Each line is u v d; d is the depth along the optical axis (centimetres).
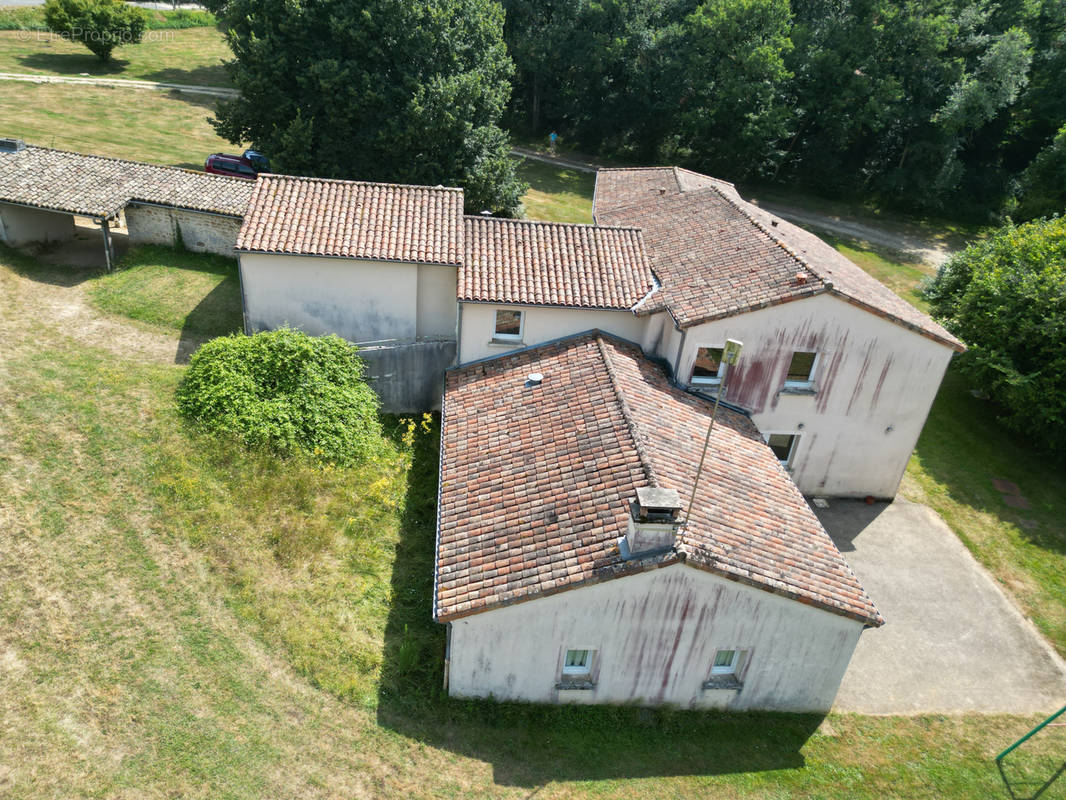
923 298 3481
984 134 5738
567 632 1527
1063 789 1609
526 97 6341
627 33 5531
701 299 2172
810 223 5225
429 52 3712
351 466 2138
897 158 5659
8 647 1468
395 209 2509
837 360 2197
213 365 2178
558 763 1499
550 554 1548
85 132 4638
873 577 2152
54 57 6056
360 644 1642
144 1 7806
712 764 1552
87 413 2042
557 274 2342
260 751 1399
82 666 1468
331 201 2498
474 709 1574
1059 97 5300
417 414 2514
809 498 2456
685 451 1867
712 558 1488
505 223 2514
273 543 1823
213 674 1509
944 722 1739
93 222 3438
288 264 2361
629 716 1623
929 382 2256
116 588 1620
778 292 2097
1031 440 2912
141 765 1338
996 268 2922
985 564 2269
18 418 1970
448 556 1617
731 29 5094
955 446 2852
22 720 1362
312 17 3594
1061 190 4522
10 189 2873
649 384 2127
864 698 1777
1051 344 2664
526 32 5781
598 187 3534
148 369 2309
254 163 4034
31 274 2830
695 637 1562
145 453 1950
